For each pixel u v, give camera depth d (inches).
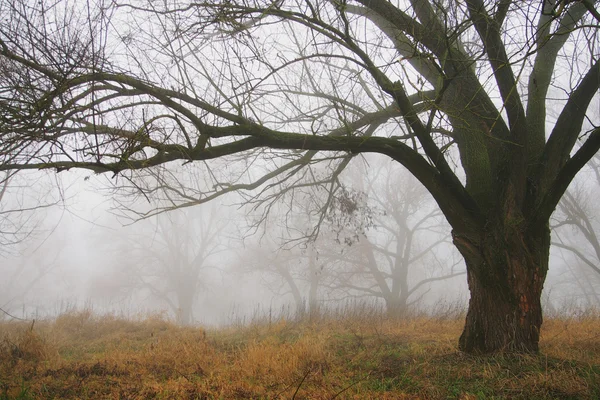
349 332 388.2
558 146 263.7
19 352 294.0
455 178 260.2
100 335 429.4
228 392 201.9
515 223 255.9
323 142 255.9
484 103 274.5
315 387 210.8
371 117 329.4
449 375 220.5
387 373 233.6
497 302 255.4
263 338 369.4
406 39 260.5
